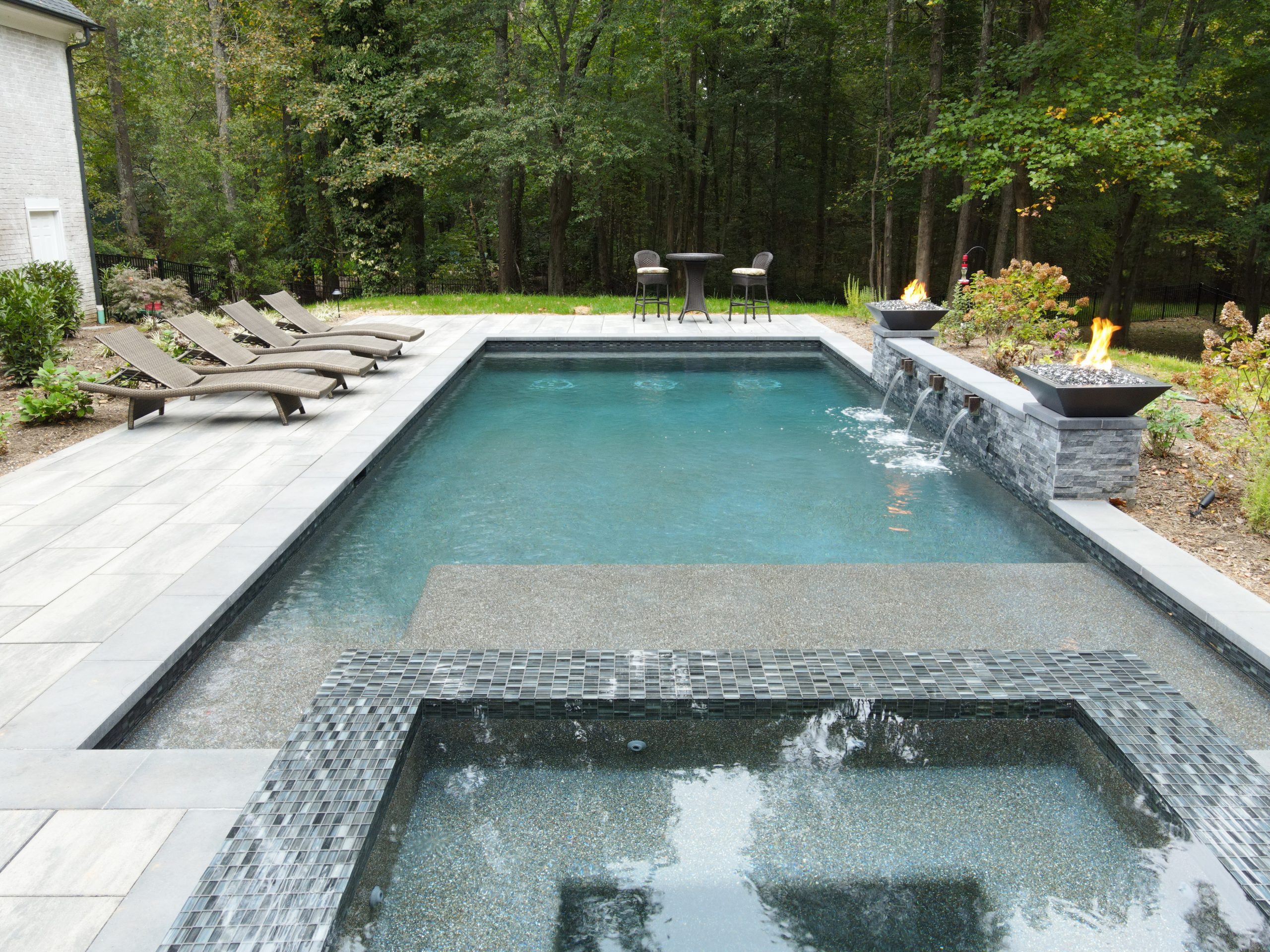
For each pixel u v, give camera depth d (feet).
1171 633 11.85
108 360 29.78
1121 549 13.73
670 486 19.22
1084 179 51.93
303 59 63.31
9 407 23.72
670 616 12.05
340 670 9.96
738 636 11.44
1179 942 6.52
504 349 36.22
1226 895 6.92
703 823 7.95
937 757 9.02
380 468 20.04
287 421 21.57
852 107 75.97
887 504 18.02
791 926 6.70
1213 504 16.07
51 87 40.88
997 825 7.95
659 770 8.76
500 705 9.39
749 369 33.35
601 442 22.91
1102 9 46.78
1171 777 8.01
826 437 23.59
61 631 10.89
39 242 40.16
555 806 8.20
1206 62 48.85
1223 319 16.39
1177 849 7.50
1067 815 8.08
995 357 26.76
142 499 15.99
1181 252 88.43
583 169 57.88
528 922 6.75
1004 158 42.29
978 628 11.85
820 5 65.98
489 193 74.02
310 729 8.66
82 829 7.29
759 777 8.65
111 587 12.22
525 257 84.23
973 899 7.02
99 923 6.22
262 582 13.32
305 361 23.67
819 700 9.43
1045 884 7.18
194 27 59.06
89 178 80.33
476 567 13.94
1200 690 10.44
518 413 26.18
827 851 7.60
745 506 17.87
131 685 9.61
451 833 7.79
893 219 69.92
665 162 69.82
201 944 5.92
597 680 9.78
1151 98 40.98
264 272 64.69
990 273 76.18
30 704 9.21
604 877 7.25
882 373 28.55
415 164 57.26
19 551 13.53
